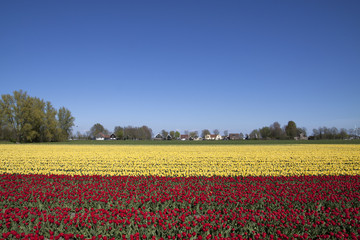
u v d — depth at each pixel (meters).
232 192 12.63
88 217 9.27
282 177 16.47
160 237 8.20
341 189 13.34
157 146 59.50
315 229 8.48
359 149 43.88
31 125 85.62
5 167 22.80
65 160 27.97
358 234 8.47
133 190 13.28
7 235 7.91
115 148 51.28
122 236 7.85
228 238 7.67
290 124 139.50
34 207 10.88
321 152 36.97
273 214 9.18
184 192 12.49
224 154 34.50
